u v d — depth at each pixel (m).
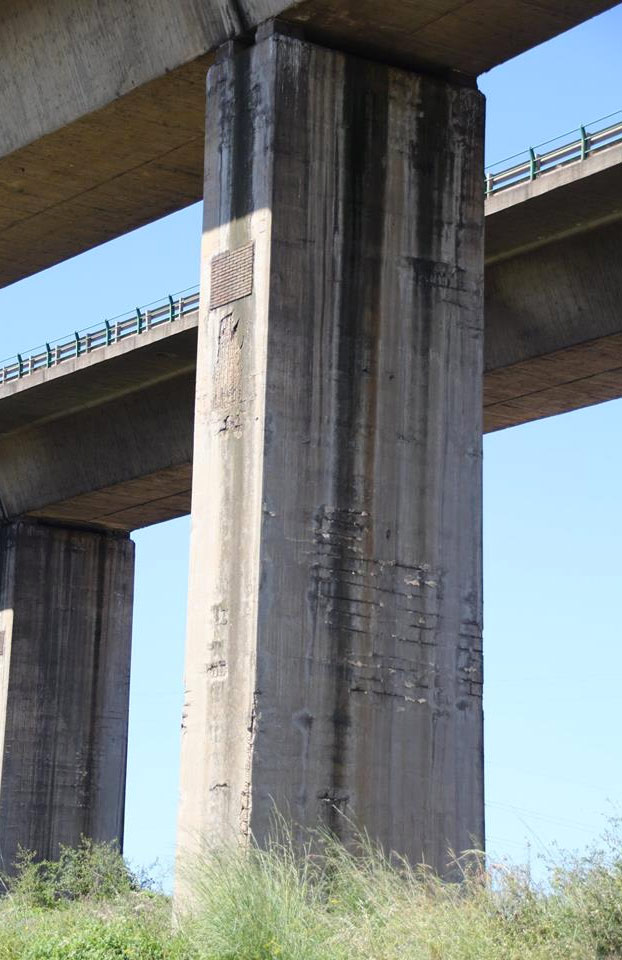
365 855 19.39
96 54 23.22
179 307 37.44
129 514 45.53
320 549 19.81
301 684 19.42
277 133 20.39
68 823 44.47
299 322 20.16
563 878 15.10
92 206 26.45
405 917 15.41
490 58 21.69
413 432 20.70
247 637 19.39
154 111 23.17
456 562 20.73
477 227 21.72
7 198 26.27
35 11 24.08
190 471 41.06
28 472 44.94
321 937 15.67
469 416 21.17
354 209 20.77
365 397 20.44
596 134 28.17
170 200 26.16
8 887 43.06
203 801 19.52
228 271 20.70
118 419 41.97
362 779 19.59
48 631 45.28
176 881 19.06
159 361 38.94
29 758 44.25
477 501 21.03
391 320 20.78
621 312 30.34
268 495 19.59
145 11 22.38
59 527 46.03
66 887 30.33
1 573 45.56
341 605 19.83
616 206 29.31
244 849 18.38
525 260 31.59
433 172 21.48
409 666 20.14
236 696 19.39
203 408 20.75
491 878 15.43
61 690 45.12
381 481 20.36
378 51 21.38
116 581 46.59
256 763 18.98
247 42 21.30
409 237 21.12
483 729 20.55
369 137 21.05
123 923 17.98
